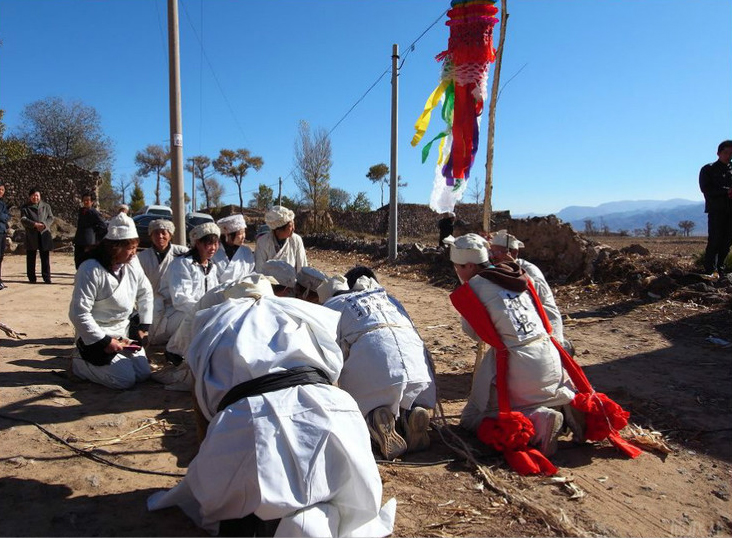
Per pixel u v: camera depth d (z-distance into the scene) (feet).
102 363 16.56
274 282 13.56
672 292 29.12
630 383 17.92
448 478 11.98
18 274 45.16
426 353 13.88
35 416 14.51
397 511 10.58
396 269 49.98
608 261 33.76
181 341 17.20
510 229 41.39
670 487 11.75
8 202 100.78
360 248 68.13
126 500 10.77
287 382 9.27
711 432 14.37
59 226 73.46
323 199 102.94
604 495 11.37
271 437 8.57
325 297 15.03
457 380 18.80
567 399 13.48
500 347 13.15
